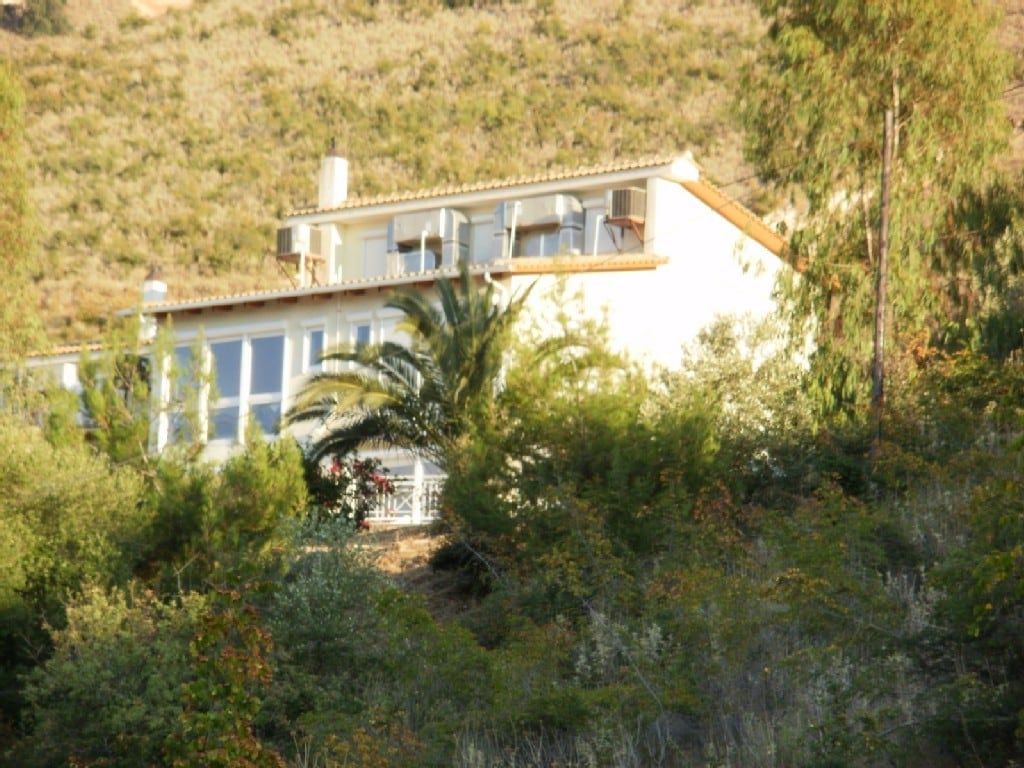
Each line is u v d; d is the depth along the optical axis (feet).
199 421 119.44
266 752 55.42
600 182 177.88
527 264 159.63
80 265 385.70
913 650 65.10
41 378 130.82
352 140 506.48
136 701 85.51
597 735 68.44
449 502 104.63
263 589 57.88
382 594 80.38
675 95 536.01
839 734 60.59
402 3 618.85
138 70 560.20
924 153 134.72
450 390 135.95
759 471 116.47
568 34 582.76
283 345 183.01
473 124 525.34
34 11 606.96
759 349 136.77
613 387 111.55
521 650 77.92
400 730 73.26
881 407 113.50
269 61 579.89
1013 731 59.41
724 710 70.64
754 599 74.28
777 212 288.30
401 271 191.11
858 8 136.05
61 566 104.37
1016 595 55.57
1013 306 147.54
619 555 94.58
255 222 420.36
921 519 85.87
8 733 95.66
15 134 152.05
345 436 138.92
